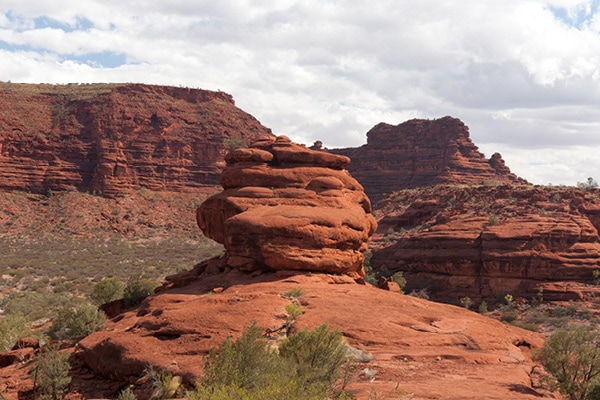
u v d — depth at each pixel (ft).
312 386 43.80
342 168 136.26
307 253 106.22
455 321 83.46
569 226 274.77
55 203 534.78
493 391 55.16
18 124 574.56
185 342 70.64
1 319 112.47
